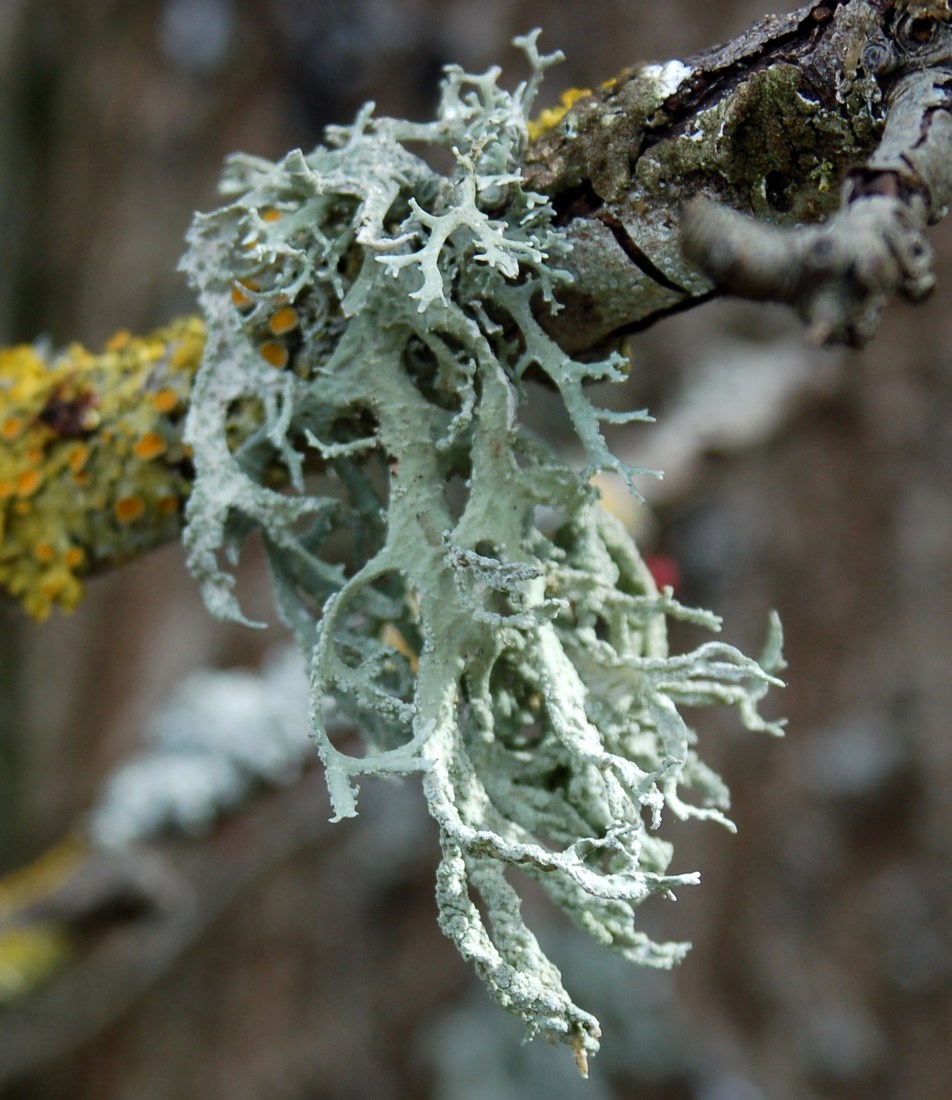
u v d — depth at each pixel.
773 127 0.16
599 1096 0.31
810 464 0.33
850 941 0.32
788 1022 0.32
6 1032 0.33
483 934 0.15
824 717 0.33
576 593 0.16
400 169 0.16
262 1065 0.35
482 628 0.16
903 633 0.32
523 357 0.16
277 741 0.24
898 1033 0.31
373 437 0.16
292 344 0.17
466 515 0.16
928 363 0.32
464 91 0.35
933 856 0.31
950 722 0.32
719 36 0.33
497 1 0.35
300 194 0.17
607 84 0.16
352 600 0.17
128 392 0.18
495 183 0.16
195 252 0.17
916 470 0.32
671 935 0.33
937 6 0.15
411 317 0.16
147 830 0.23
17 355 0.18
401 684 0.16
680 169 0.16
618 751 0.16
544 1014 0.15
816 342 0.14
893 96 0.15
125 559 0.18
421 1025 0.35
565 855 0.15
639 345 0.32
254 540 0.35
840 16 0.16
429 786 0.16
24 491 0.18
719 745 0.33
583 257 0.16
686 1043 0.32
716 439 0.29
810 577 0.33
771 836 0.33
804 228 0.14
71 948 0.23
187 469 0.18
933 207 0.14
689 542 0.34
